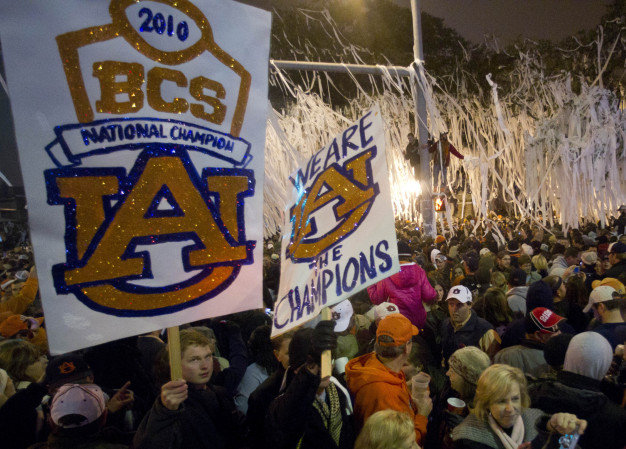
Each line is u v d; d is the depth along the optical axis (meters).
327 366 1.98
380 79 24.70
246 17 2.15
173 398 1.84
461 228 13.89
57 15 1.78
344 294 2.18
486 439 2.29
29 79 1.74
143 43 1.93
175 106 2.00
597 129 11.51
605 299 3.53
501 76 21.22
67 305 1.79
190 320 2.00
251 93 2.17
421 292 4.22
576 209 11.29
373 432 1.94
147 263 1.93
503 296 4.23
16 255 11.81
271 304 5.51
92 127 1.84
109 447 2.10
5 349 3.16
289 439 2.02
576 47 17.75
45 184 1.76
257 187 2.19
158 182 1.96
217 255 2.07
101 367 3.24
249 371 3.16
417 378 2.55
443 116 18.83
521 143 15.26
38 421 2.60
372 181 2.23
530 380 2.82
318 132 15.53
